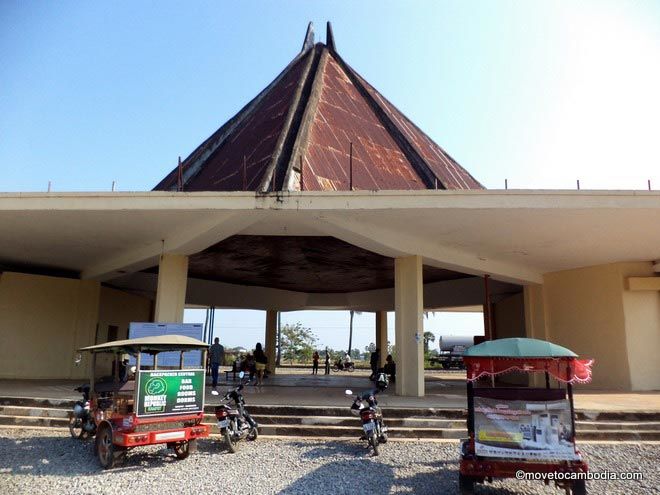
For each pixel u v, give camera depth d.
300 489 6.55
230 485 6.68
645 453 8.55
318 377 24.09
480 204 10.95
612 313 16.64
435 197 10.99
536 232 13.11
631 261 16.67
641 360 16.06
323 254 17.61
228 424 8.59
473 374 6.56
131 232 13.45
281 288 27.02
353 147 17.55
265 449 8.73
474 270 16.12
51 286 18.41
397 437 9.57
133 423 7.45
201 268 20.86
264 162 14.54
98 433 7.81
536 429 6.20
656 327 16.38
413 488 6.67
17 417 10.54
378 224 12.52
